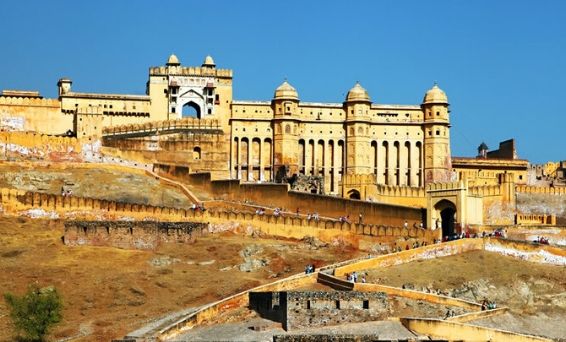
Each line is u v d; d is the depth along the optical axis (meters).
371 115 158.75
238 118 156.62
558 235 121.25
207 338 80.62
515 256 110.44
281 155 155.25
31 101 153.25
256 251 110.62
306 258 110.06
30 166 136.75
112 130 151.50
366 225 118.31
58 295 90.00
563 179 172.75
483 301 96.00
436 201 122.94
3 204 118.38
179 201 131.25
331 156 157.50
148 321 88.06
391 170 158.12
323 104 158.00
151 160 145.12
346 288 92.50
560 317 96.56
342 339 77.00
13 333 85.88
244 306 89.94
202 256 108.50
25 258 104.38
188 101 158.75
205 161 150.38
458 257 108.25
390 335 81.75
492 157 185.75
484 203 131.88
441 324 82.62
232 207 130.88
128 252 108.25
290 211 130.75
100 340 83.44
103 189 131.12
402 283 98.94
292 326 81.75
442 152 158.38
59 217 118.69
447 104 159.38
